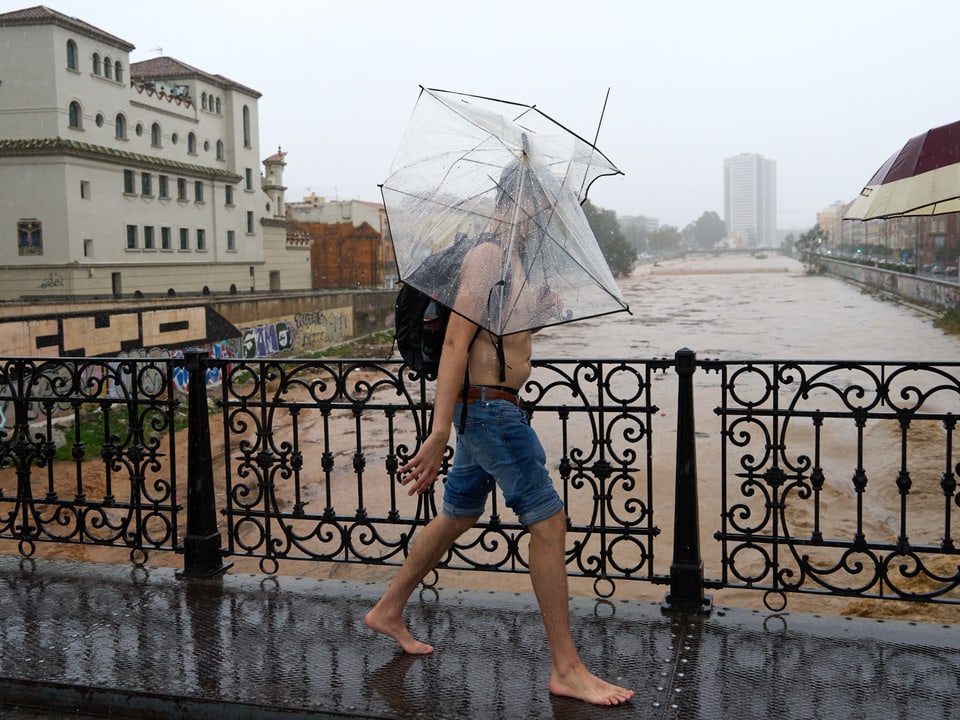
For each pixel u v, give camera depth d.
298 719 3.09
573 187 2.94
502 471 3.03
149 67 47.28
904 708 3.03
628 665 3.40
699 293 77.50
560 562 3.11
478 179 2.90
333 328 40.47
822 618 3.83
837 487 12.59
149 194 42.16
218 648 3.63
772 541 4.00
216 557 4.55
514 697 3.15
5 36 35.91
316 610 4.04
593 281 2.79
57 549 10.84
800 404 19.38
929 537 10.19
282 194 58.62
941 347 32.44
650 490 4.05
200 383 4.49
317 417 21.16
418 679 3.31
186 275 45.38
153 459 4.68
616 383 23.22
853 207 5.77
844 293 68.88
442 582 8.73
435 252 2.85
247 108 51.41
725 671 3.33
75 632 3.82
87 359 4.75
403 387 4.31
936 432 15.89
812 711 3.01
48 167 36.12
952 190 4.77
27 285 36.81
